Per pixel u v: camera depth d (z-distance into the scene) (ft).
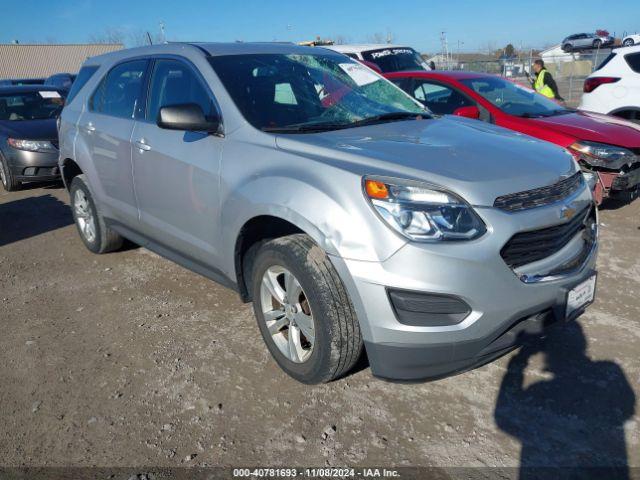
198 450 8.55
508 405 9.36
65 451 8.61
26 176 25.70
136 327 12.36
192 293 14.02
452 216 7.98
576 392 9.62
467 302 7.99
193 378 10.36
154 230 13.05
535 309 8.52
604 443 8.45
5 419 9.39
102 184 14.83
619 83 26.78
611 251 15.92
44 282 15.16
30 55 158.10
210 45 12.65
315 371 9.26
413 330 8.06
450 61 78.38
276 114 10.95
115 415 9.41
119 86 14.39
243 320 12.51
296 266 8.95
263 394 9.82
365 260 8.08
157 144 12.18
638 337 11.23
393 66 35.70
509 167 8.90
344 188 8.42
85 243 17.12
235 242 10.32
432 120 11.98
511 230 8.13
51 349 11.57
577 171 10.14
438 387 9.88
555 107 20.86
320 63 13.12
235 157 10.34
